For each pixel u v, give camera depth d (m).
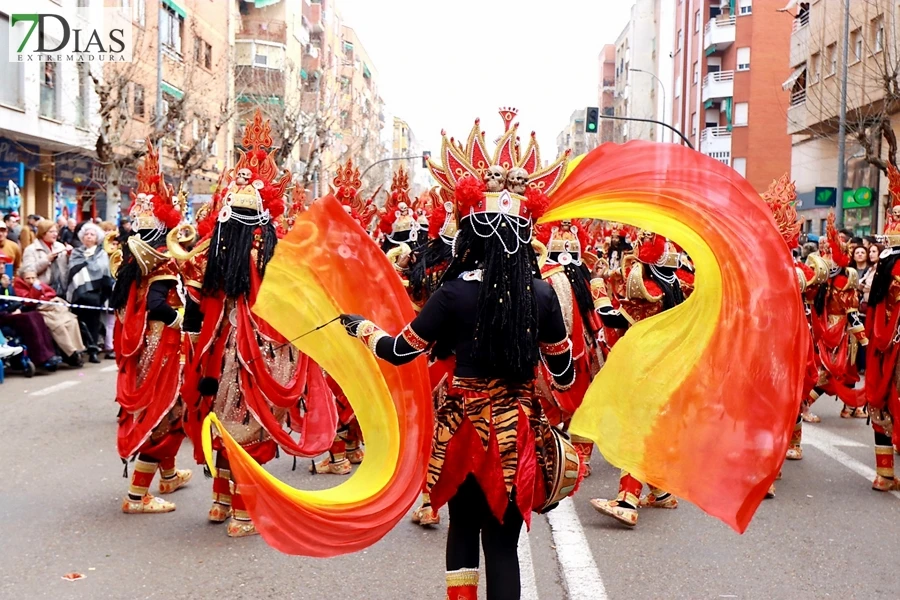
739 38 44.41
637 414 4.33
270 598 4.67
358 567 5.19
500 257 3.53
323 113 48.03
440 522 6.10
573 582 4.96
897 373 6.96
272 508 3.81
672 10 65.31
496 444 3.48
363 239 4.41
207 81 33.75
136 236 6.03
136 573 5.01
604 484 7.39
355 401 4.33
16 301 12.74
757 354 4.14
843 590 4.93
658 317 4.38
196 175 32.62
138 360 6.04
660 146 4.22
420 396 4.16
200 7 36.25
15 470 7.30
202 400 5.68
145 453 6.09
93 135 25.55
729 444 4.15
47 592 4.70
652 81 72.81
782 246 4.12
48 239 14.03
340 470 7.48
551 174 3.86
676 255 6.82
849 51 25.45
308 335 4.42
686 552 5.56
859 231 26.50
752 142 43.84
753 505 4.09
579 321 6.96
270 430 5.59
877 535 5.99
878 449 7.21
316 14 59.59
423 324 3.59
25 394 11.10
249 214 5.63
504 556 3.58
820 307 9.80
